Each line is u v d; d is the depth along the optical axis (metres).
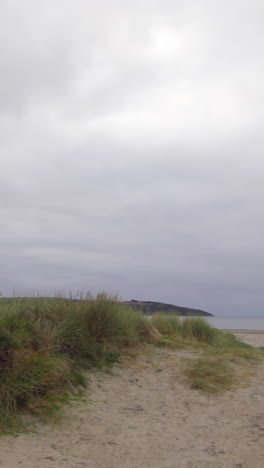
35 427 4.68
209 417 5.48
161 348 9.33
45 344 6.23
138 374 7.24
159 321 11.55
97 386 6.35
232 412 5.72
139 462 3.98
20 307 7.41
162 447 4.40
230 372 7.94
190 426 5.11
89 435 4.64
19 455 3.87
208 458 4.12
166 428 5.01
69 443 4.36
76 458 3.97
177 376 7.30
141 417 5.36
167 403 6.01
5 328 5.86
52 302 8.19
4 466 3.55
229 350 10.29
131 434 4.75
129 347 8.56
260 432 4.93
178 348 9.63
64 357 6.42
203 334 11.64
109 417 5.26
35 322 6.82
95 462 3.92
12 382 5.07
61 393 5.61
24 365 5.43
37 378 5.43
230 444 4.53
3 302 7.44
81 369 6.75
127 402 5.92
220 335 12.21
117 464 3.91
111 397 6.05
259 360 9.53
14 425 4.60
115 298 9.25
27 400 5.11
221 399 6.34
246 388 7.00
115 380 6.76
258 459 4.12
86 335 7.76
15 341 5.56
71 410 5.26
